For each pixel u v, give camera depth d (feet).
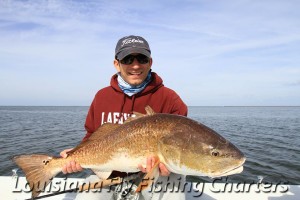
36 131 23.41
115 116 4.41
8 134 21.08
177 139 3.33
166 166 3.41
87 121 4.68
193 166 3.32
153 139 3.38
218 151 3.28
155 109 4.36
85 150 3.78
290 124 33.40
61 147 15.40
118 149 3.54
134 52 4.07
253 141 17.57
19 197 4.90
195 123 3.46
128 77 4.28
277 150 14.34
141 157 3.43
